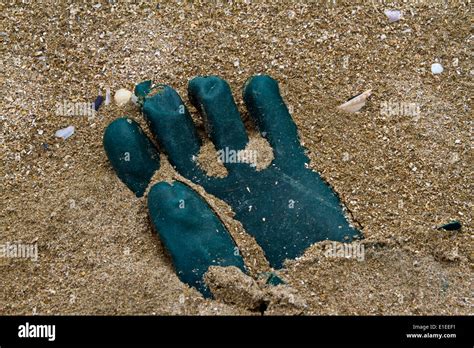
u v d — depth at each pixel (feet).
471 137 2.25
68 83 2.37
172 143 2.16
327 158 2.19
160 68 2.38
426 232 2.06
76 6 2.49
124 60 2.40
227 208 2.10
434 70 2.37
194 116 2.27
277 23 2.45
